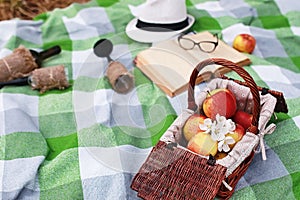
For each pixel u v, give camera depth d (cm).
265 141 99
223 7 151
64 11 147
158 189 83
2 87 116
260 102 91
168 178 84
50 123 108
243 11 147
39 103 113
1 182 91
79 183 91
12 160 96
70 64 126
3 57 124
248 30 136
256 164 95
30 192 91
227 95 94
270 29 142
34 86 116
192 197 81
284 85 114
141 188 84
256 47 133
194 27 139
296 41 136
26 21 142
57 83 116
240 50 127
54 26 141
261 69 119
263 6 149
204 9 148
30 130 103
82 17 144
